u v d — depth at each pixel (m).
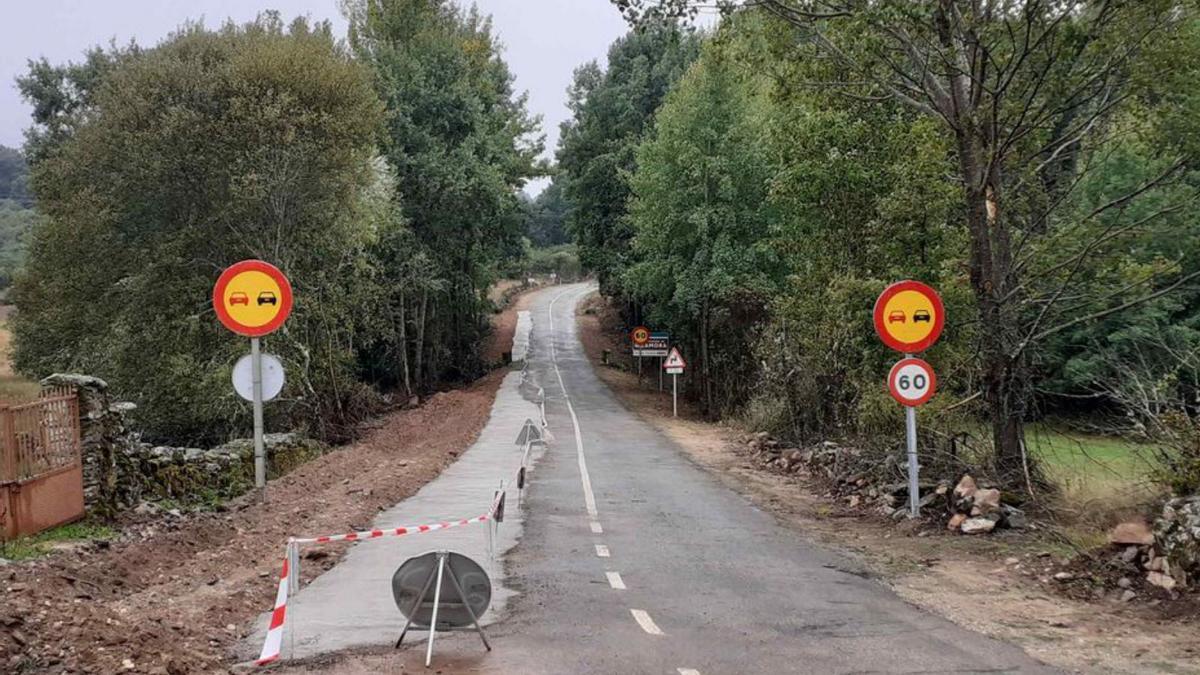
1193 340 19.16
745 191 36.97
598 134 59.00
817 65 15.93
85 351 30.73
